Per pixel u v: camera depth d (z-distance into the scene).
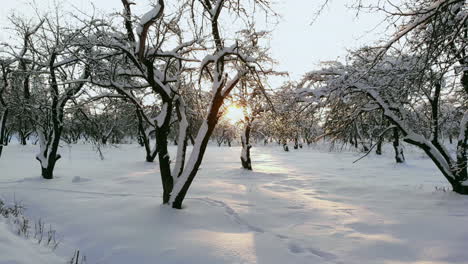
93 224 6.21
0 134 14.35
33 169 16.47
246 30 8.07
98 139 15.08
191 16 7.48
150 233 5.64
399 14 4.30
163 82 7.61
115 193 9.66
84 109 13.31
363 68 9.75
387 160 25.44
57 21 11.48
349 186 12.12
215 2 7.96
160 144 7.50
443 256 4.75
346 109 10.98
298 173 17.25
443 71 4.72
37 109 12.77
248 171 17.36
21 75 12.55
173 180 7.65
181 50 8.21
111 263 4.57
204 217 6.73
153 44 7.27
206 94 10.93
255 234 5.82
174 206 7.15
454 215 7.29
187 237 5.44
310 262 4.57
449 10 4.20
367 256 4.80
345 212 7.78
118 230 5.80
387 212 7.76
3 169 16.05
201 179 13.83
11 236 4.63
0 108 14.80
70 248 5.10
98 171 16.08
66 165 18.62
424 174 16.80
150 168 18.25
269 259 4.64
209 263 4.48
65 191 9.91
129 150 31.59
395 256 4.80
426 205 8.61
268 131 18.94
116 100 11.09
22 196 8.91
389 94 9.66
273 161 25.39
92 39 7.56
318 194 10.84
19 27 12.62
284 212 7.70
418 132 11.77
